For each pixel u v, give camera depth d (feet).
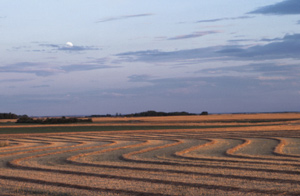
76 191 44.83
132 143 120.16
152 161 71.46
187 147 101.09
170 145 109.29
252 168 58.49
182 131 184.55
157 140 131.23
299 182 46.80
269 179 48.98
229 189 43.55
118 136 156.46
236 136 143.84
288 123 259.39
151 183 48.57
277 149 91.09
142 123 294.05
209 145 107.55
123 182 49.73
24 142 136.15
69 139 146.82
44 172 60.95
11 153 95.25
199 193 41.96
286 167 59.62
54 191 44.88
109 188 45.83
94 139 143.43
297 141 116.57
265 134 152.15
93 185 47.88
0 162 77.71
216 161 70.44
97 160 76.74
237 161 68.80
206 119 368.48
